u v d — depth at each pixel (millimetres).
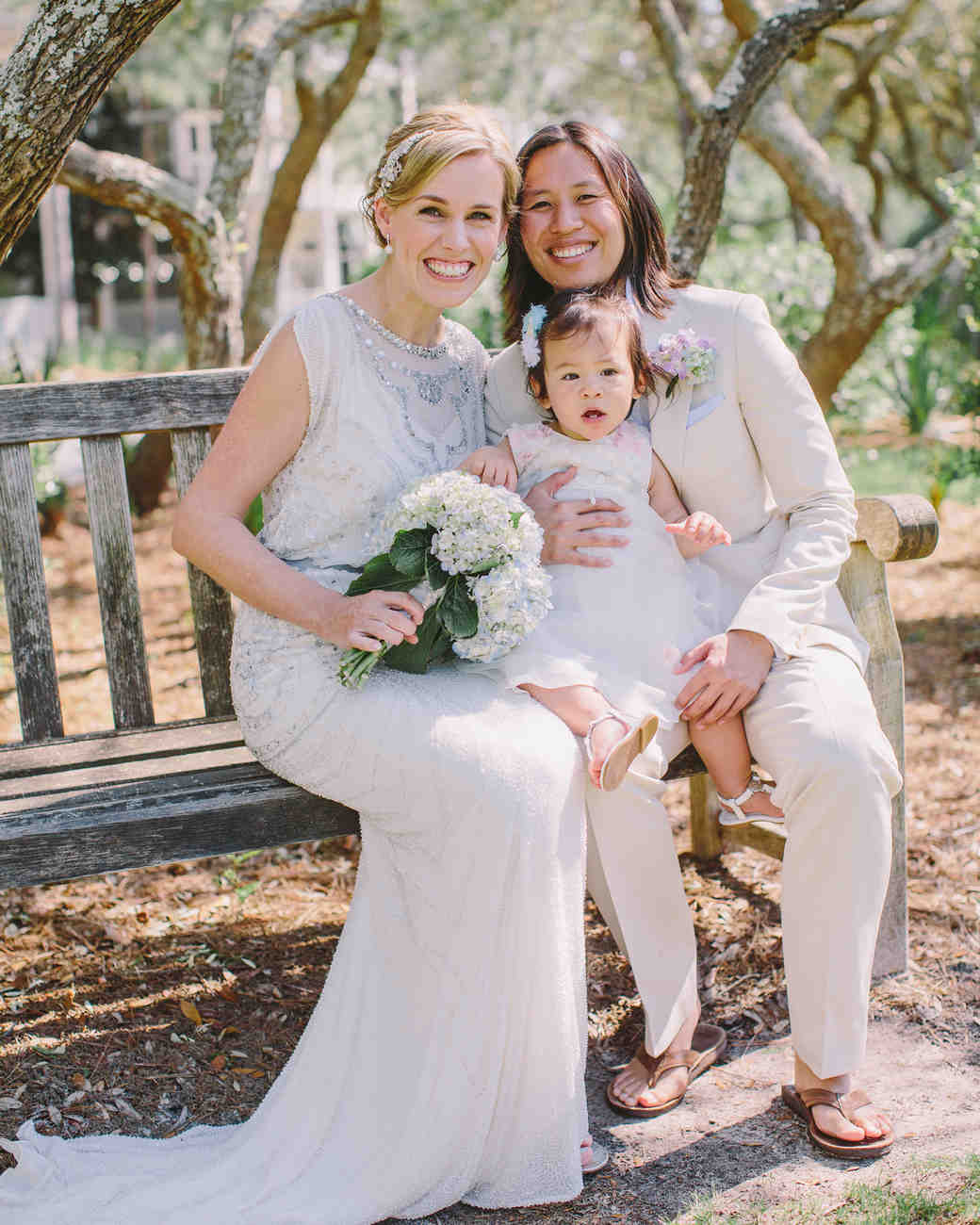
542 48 14914
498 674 2391
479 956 2123
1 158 2543
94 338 19234
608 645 2422
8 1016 2699
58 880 2301
